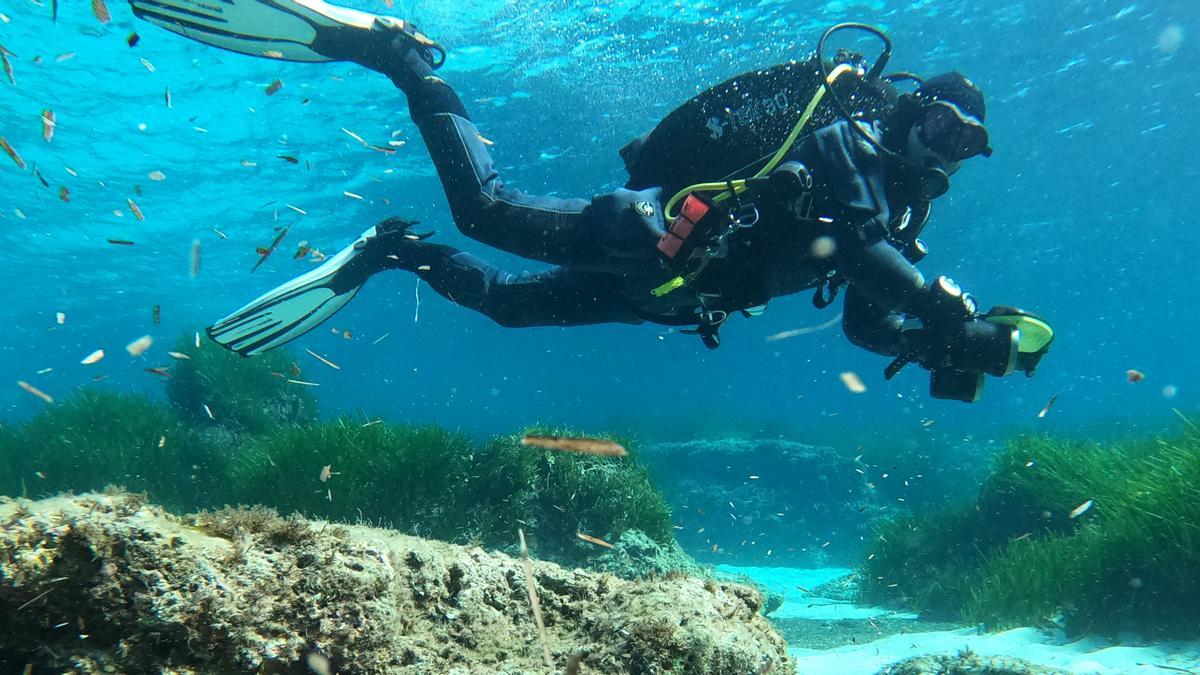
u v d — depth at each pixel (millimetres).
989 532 7746
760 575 10961
